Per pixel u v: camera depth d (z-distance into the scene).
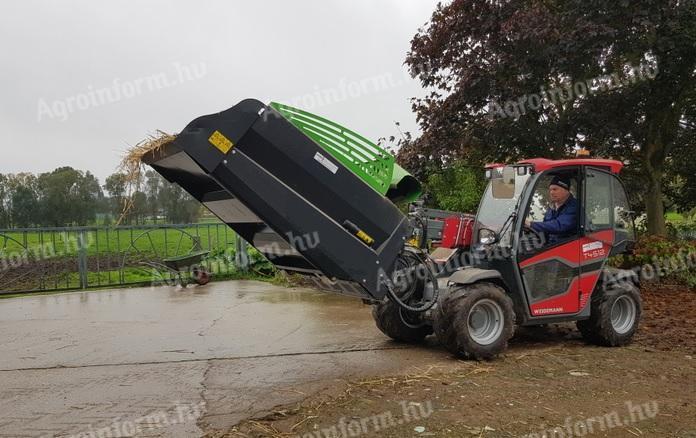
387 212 5.41
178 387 5.11
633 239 7.08
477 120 10.65
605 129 9.69
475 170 12.08
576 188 6.57
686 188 12.83
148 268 12.91
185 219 13.34
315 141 5.18
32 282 12.12
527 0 10.17
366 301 6.54
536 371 5.47
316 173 5.16
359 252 5.32
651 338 6.85
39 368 5.85
